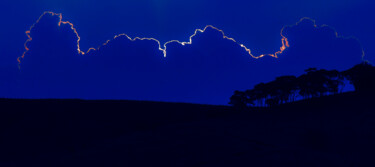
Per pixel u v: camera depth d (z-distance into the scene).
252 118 57.31
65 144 43.34
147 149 29.56
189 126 48.31
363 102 55.41
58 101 73.44
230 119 58.88
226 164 21.39
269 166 19.92
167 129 45.81
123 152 28.95
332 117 46.47
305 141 32.31
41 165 27.08
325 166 19.92
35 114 60.78
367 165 21.59
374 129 35.03
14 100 71.00
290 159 21.53
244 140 32.31
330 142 31.05
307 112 55.56
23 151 40.25
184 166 22.06
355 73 75.62
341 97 65.44
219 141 31.83
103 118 61.06
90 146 38.12
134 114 65.69
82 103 72.81
